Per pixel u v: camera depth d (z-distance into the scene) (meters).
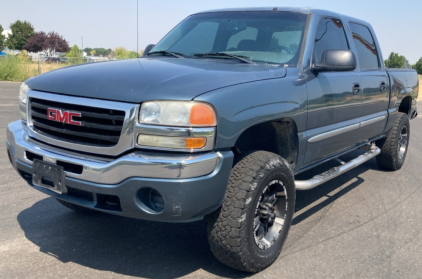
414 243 3.62
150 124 2.49
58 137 2.82
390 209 4.45
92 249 3.29
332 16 4.27
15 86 17.59
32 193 4.48
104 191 2.58
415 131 9.88
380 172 5.93
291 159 3.47
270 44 3.70
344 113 4.03
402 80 5.63
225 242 2.73
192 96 2.52
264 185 2.84
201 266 3.08
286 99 3.12
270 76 3.12
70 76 2.94
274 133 3.42
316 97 3.49
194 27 4.25
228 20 4.12
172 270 3.01
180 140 2.48
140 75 2.80
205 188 2.53
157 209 2.60
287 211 3.20
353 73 4.28
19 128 3.18
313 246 3.47
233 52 3.72
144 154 2.51
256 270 2.95
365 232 3.81
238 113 2.68
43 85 2.96
